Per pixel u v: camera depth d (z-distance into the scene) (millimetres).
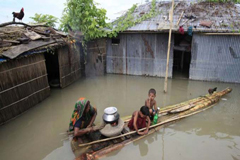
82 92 7469
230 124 5059
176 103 6371
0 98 5004
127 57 9344
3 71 5008
